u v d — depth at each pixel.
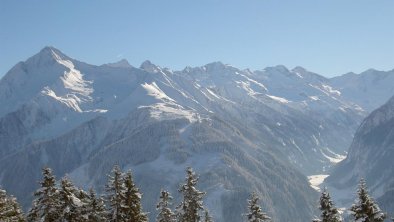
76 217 38.06
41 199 37.72
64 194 37.91
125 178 41.97
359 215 36.88
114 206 41.31
